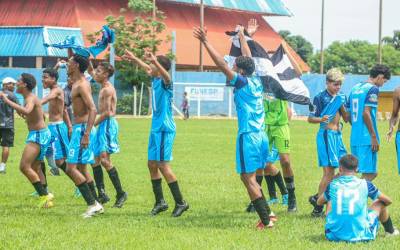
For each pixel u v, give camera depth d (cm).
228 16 7962
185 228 1042
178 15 7469
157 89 1159
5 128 1767
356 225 927
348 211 923
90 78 1357
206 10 7806
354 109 1159
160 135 1159
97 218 1133
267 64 1245
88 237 960
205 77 5781
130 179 1680
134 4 6191
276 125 1253
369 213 948
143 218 1138
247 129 1036
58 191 1466
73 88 1160
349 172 941
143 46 5681
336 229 931
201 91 5766
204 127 4059
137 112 5706
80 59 1159
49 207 1248
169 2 7400
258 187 1047
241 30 1236
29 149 1219
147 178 1702
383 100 5959
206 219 1132
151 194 1433
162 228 1041
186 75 5741
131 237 963
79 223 1077
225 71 1027
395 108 1195
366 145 1148
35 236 966
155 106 1162
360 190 930
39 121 1226
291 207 1239
